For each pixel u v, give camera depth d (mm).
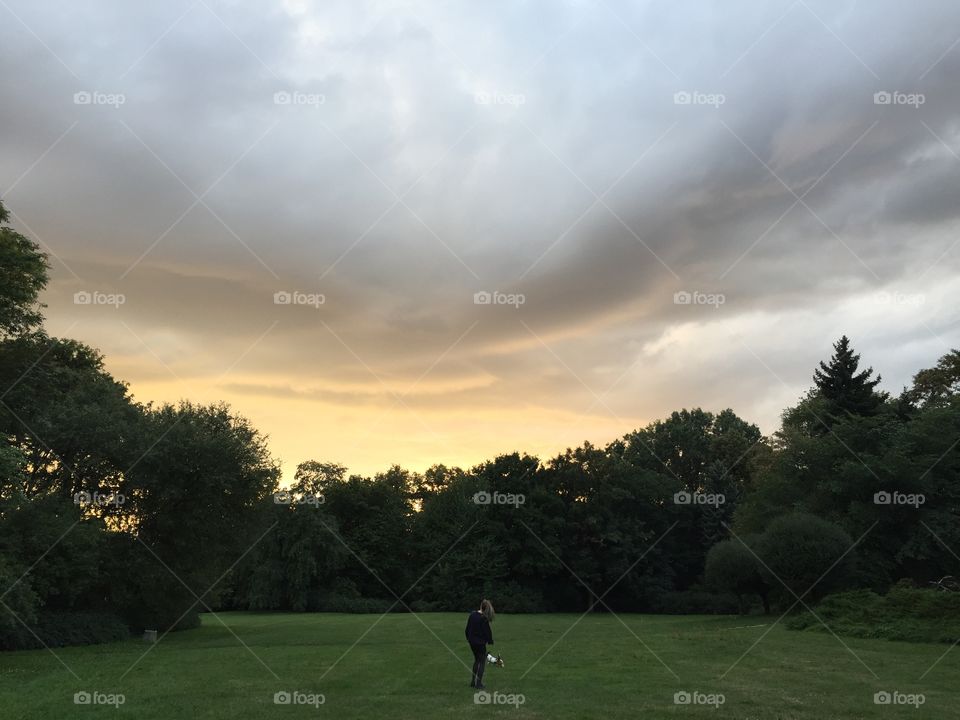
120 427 40688
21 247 33031
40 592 34531
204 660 27047
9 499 33031
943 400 68250
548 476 89125
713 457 105938
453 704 16906
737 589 49406
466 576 81625
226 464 41906
